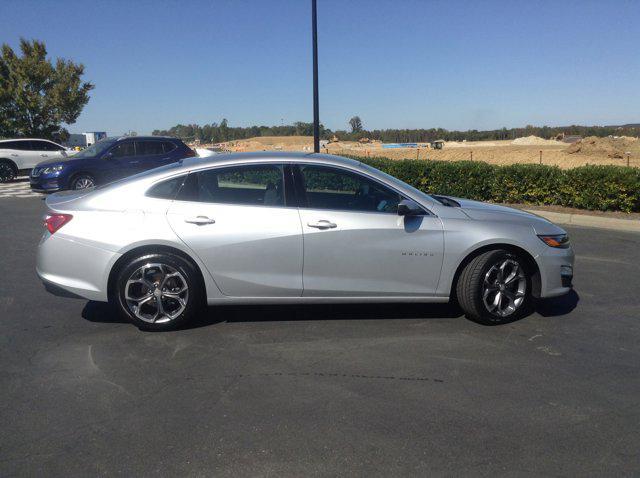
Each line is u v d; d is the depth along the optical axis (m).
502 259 4.96
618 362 4.32
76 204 4.84
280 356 4.38
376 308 5.53
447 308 5.56
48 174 13.94
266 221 4.75
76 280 4.74
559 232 5.17
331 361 4.29
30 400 3.65
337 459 3.01
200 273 4.84
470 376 4.04
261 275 4.78
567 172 12.43
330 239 4.77
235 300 4.85
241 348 4.53
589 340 4.77
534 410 3.55
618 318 5.32
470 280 4.94
